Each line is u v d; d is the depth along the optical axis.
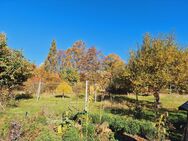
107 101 34.34
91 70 60.03
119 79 31.44
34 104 28.33
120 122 19.02
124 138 17.58
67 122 17.77
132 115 26.41
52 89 42.78
